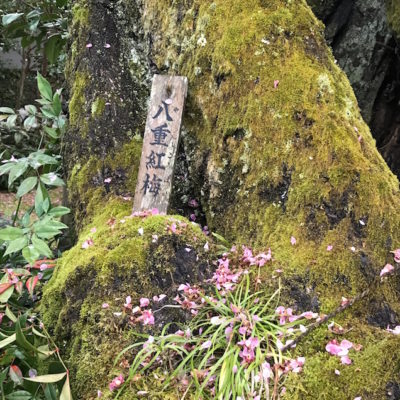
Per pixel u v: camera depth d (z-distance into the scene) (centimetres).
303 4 185
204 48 184
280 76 168
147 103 212
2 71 984
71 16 244
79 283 147
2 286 150
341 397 121
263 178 164
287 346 129
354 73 401
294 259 148
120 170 200
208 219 184
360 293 140
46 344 143
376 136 407
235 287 146
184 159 198
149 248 148
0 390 131
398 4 330
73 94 217
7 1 584
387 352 127
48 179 182
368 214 149
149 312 137
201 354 132
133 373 123
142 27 216
